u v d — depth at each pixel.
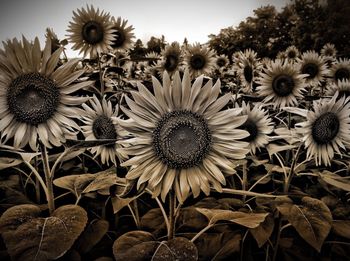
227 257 0.65
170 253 0.47
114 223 0.79
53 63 0.54
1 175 0.92
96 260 0.59
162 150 0.50
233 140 0.51
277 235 0.68
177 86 0.50
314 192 0.90
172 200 0.52
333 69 2.04
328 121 0.75
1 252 0.57
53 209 0.57
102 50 1.44
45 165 0.57
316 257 0.72
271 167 0.85
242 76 1.45
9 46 0.52
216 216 0.52
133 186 0.51
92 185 0.59
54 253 0.45
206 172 0.50
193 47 2.03
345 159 1.05
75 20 1.42
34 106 0.54
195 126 0.50
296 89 1.16
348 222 0.66
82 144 0.55
